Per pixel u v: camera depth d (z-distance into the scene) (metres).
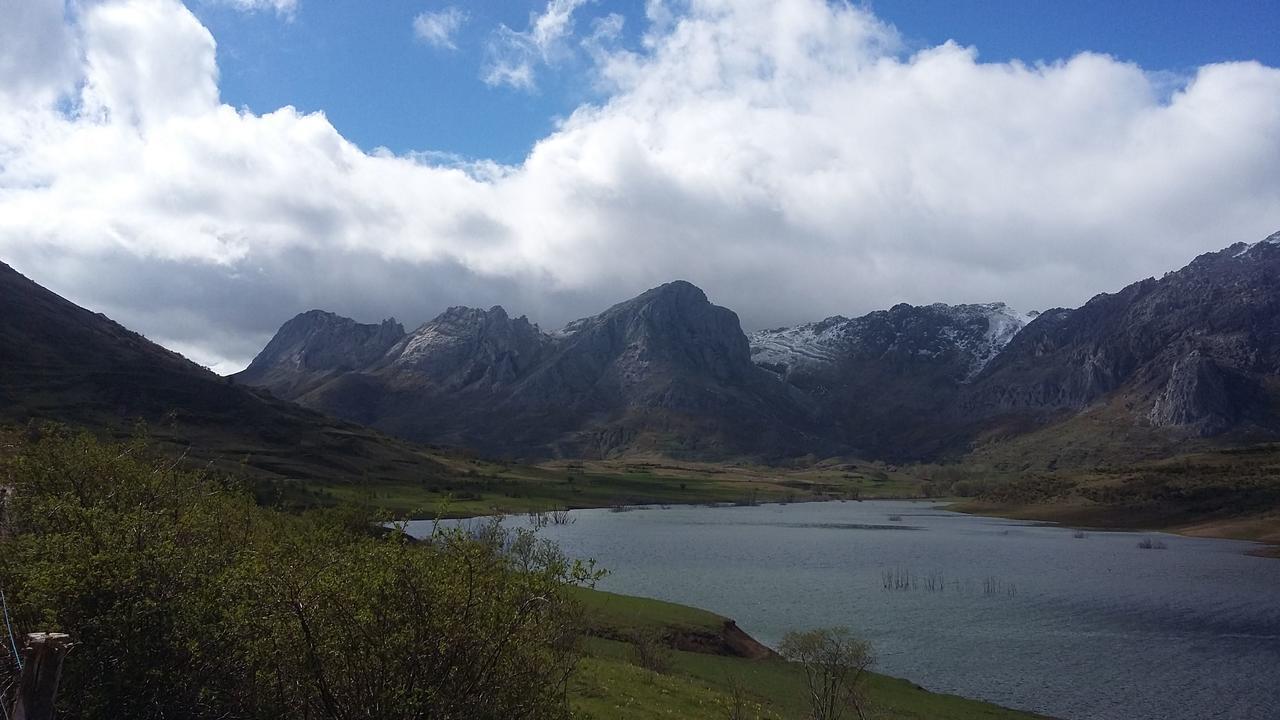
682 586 113.25
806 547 168.88
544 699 19.80
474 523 139.75
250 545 24.75
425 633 17.70
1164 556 156.75
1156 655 77.50
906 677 68.69
